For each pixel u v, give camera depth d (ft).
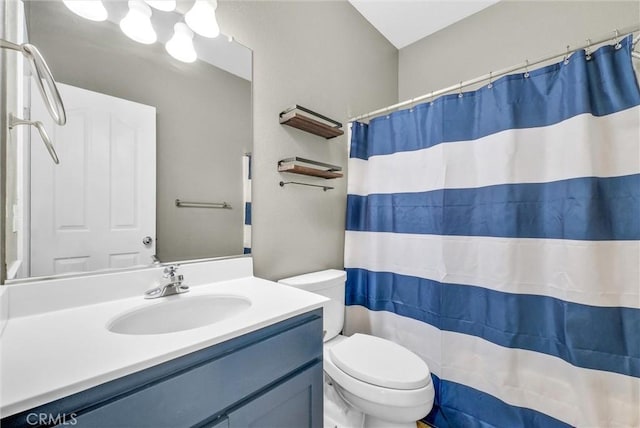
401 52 7.82
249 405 2.38
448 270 4.65
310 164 4.70
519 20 5.91
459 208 4.58
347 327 5.74
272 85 4.66
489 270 4.23
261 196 4.49
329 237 5.70
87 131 2.96
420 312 5.03
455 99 4.66
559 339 3.68
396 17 6.64
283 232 4.81
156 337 2.16
